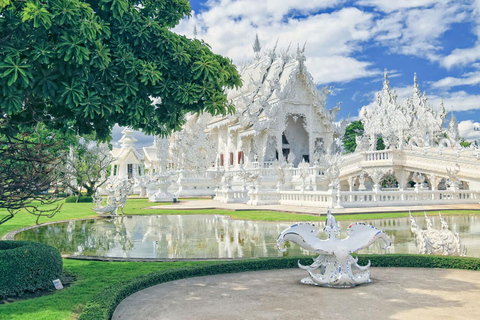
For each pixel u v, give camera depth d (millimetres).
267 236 16484
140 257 12023
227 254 12500
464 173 36125
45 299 7379
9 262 7688
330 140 48656
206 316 6484
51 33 7480
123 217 25531
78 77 7750
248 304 7098
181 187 46219
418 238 11422
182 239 15797
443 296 7488
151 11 10078
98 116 9141
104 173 45906
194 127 49625
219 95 9711
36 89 7562
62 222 22641
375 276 9172
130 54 8539
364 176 43969
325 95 48625
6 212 27578
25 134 8961
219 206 31125
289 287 8266
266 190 32406
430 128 60250
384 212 25391
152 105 9289
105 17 8914
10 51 7043
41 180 8633
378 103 64125
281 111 47156
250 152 50938
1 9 6805
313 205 28594
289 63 51219
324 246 8289
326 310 6711
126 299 7469
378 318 6289
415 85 66875
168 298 7508
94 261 11047
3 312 6605
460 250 10914
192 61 9617
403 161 40938
